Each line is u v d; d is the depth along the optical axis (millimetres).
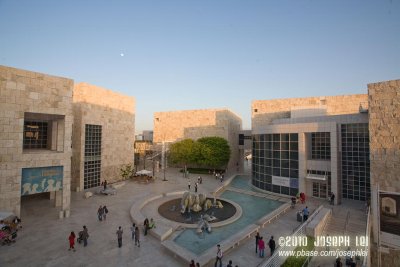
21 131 24109
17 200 23516
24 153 24766
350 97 45719
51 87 26500
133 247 19719
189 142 60688
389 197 24891
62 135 27641
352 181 34000
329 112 47375
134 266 16938
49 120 32688
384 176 25359
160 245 20219
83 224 24203
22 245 19391
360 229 23891
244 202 35031
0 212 21125
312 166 35625
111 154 46000
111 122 46156
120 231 19719
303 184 35688
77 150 39062
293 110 47469
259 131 43125
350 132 34281
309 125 35250
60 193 29875
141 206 30359
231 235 23047
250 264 17516
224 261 17938
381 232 25109
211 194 38469
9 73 23516
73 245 18906
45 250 18672
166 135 74812
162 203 33125
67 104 27766
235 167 72062
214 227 24891
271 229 24172
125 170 49156
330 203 31844
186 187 42594
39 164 25125
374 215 25641
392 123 25062
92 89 41406
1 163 22750
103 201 32844
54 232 22047
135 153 77250
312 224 22641
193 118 70062
